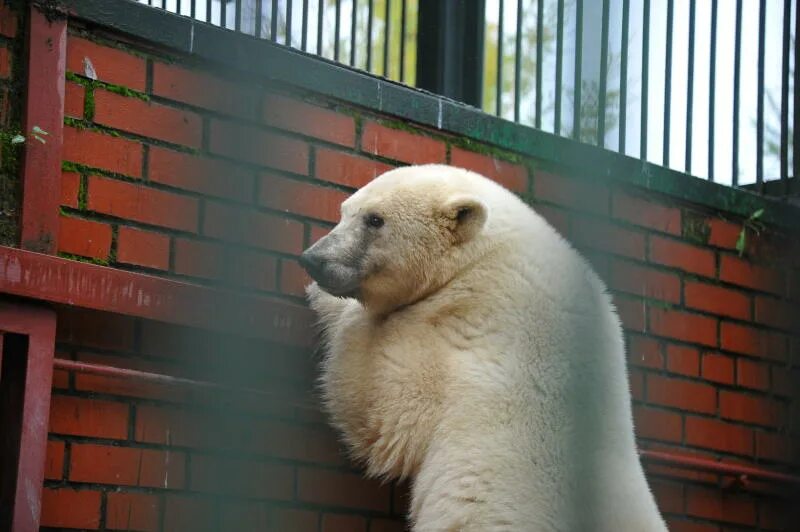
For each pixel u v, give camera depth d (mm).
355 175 7559
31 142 6430
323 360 7410
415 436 6961
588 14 8930
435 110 7855
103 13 6727
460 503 6613
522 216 7578
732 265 9070
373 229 7211
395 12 10680
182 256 6895
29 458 6133
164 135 6898
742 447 8914
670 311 8703
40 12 6523
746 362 9031
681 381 8680
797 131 9602
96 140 6691
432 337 7160
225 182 7074
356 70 7762
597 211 8406
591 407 6992
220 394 6836
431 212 7293
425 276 7289
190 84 7008
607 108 8992
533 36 11430
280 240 7266
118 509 6500
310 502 7141
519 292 7195
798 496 8953
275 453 7055
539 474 6680
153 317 6613
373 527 7363
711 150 9109
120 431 6551
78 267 6379
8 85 6469
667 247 8750
